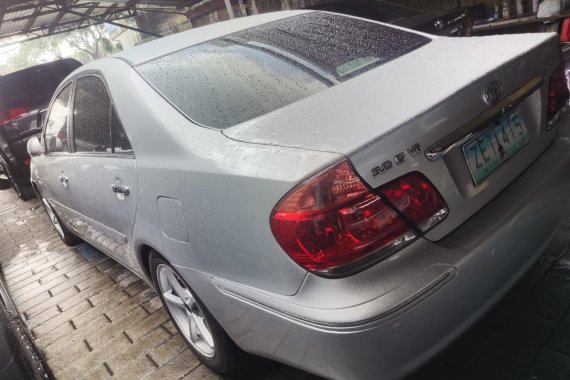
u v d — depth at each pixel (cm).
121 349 248
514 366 167
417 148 126
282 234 124
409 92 144
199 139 158
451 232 134
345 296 120
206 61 196
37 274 398
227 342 181
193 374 211
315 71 181
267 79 179
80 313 303
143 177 180
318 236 119
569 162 170
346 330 119
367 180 119
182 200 158
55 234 504
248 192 132
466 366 173
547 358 167
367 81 163
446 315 127
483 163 145
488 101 143
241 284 147
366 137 122
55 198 359
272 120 152
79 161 257
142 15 1967
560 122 178
